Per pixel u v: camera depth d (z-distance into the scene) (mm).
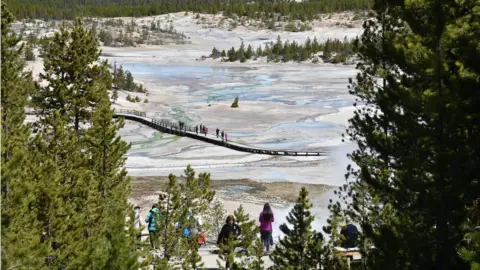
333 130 73188
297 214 16516
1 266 15094
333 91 111938
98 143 24609
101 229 20500
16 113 27047
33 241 16125
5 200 16391
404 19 16188
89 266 16578
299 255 16297
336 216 18828
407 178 14211
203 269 18562
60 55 32875
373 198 17656
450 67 14711
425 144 14367
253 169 53719
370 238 15711
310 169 53281
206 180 23234
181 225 20641
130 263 14812
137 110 90000
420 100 14531
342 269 16844
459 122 13664
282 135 70750
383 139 16031
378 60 17781
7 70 28078
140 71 153500
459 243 14055
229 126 77688
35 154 21219
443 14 14430
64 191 20391
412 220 15273
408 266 14125
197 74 148750
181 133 72625
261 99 102438
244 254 19078
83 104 33250
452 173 13539
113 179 24688
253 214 37656
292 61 182875
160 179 49250
